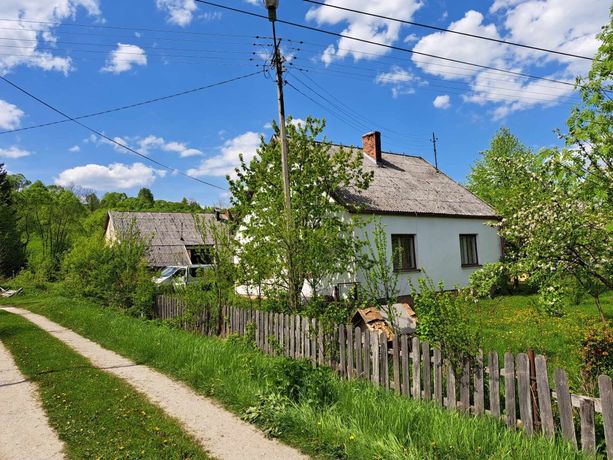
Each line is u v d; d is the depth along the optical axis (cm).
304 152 1371
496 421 468
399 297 1583
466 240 1914
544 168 582
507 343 834
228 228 1315
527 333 905
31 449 482
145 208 7938
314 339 750
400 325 789
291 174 1361
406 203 1716
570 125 557
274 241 1008
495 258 1978
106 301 1748
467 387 507
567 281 612
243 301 1173
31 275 3412
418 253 1689
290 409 540
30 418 579
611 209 561
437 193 1944
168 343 931
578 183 564
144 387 698
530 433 432
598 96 532
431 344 587
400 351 601
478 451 412
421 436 450
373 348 632
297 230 984
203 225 1198
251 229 1127
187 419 556
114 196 8600
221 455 453
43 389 704
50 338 1186
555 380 414
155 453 457
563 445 394
